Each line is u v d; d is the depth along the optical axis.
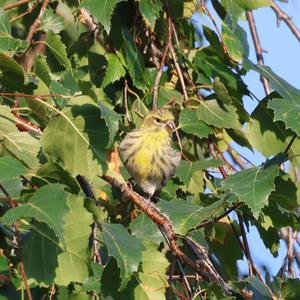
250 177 8.89
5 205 8.10
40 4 11.77
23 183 8.34
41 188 7.36
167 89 11.70
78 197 7.89
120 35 11.48
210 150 11.93
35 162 8.75
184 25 12.23
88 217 7.90
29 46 10.19
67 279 7.87
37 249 7.88
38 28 10.74
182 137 11.86
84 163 8.95
